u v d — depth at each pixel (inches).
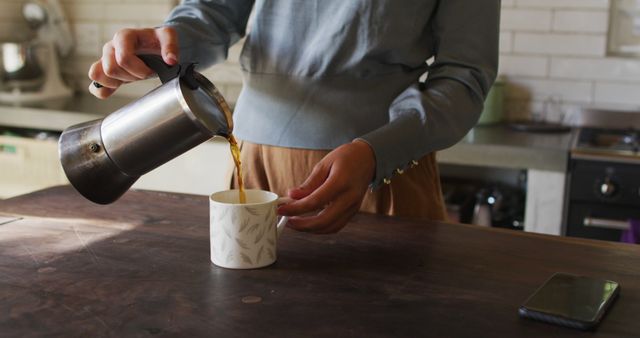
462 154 88.3
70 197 49.9
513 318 30.6
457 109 43.5
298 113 49.5
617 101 102.9
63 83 126.3
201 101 37.5
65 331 28.6
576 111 104.2
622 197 83.0
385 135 39.7
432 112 42.1
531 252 39.7
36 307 31.0
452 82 45.0
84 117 105.5
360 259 38.0
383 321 30.0
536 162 85.3
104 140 37.9
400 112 42.8
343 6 47.4
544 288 33.3
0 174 109.4
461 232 43.2
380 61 48.8
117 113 38.2
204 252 38.7
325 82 49.0
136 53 39.3
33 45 118.5
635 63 101.1
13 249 38.6
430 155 52.1
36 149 106.3
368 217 46.2
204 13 51.7
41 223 43.5
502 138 92.1
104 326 29.1
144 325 29.3
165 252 38.5
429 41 50.7
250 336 28.4
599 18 101.4
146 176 103.8
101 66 42.8
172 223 43.9
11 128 114.1
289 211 36.8
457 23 46.6
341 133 48.8
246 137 52.1
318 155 49.2
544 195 85.9
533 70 105.7
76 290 33.0
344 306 31.5
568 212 86.0
